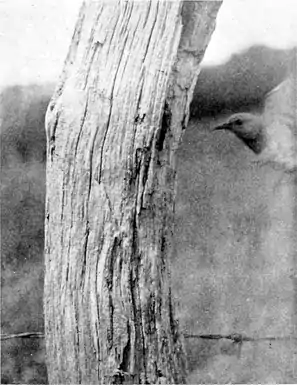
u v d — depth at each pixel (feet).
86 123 4.54
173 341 4.79
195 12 4.56
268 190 6.17
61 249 4.66
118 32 4.58
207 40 4.65
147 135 4.48
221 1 4.66
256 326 6.11
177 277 6.09
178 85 4.55
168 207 4.69
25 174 6.24
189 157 6.17
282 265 6.13
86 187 4.57
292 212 6.15
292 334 6.09
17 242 6.21
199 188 6.16
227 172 6.18
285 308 6.11
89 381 4.65
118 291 4.58
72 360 4.67
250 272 6.13
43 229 6.21
